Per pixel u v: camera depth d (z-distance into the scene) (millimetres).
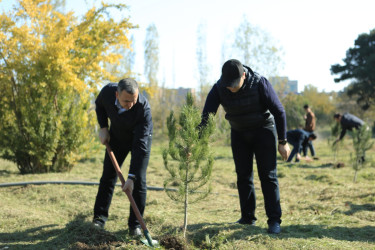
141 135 3705
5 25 7969
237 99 3725
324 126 38688
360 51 40156
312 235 3869
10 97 8273
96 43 8844
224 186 7641
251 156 4137
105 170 3998
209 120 3500
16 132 8367
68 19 8812
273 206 3936
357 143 7852
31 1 8211
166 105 36562
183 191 3566
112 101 3664
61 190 6094
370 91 39312
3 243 3670
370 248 3451
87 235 3746
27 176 7602
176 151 3496
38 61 8008
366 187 6875
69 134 8547
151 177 8180
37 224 4344
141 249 3338
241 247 3393
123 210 4969
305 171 9430
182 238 3490
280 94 28438
